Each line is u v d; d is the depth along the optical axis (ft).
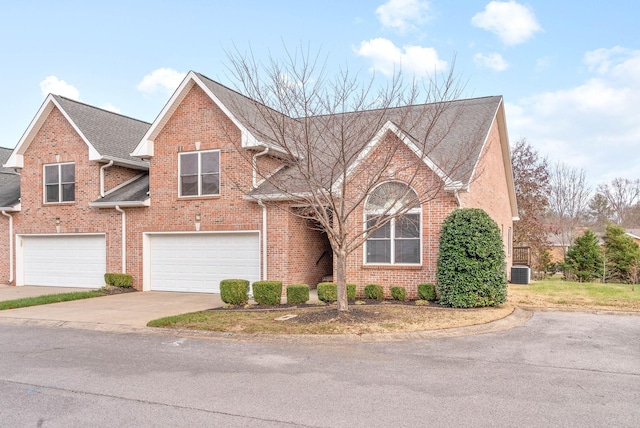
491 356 28.63
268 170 57.21
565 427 18.02
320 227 54.80
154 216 61.46
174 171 60.29
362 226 51.19
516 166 106.32
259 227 55.93
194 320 39.60
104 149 65.41
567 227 133.80
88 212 65.92
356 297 51.34
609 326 37.76
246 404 20.59
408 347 31.09
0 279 72.02
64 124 67.82
